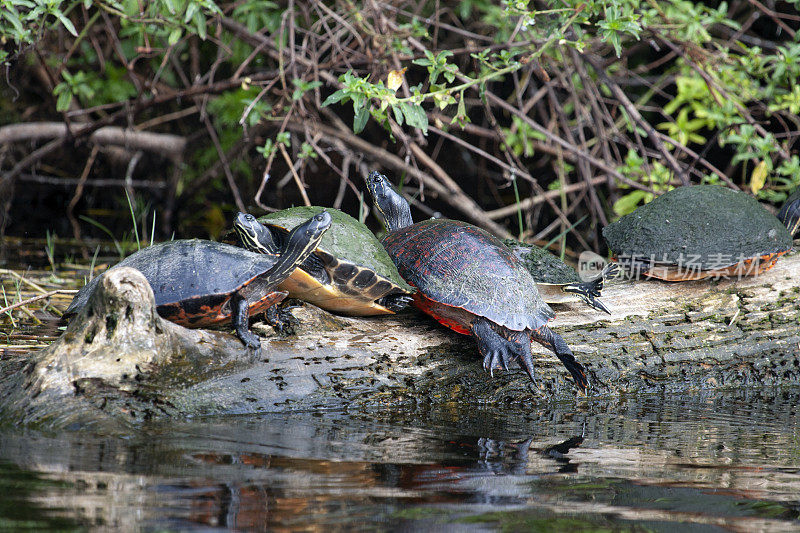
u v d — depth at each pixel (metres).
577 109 15.30
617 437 6.89
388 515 4.50
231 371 7.38
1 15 10.34
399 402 8.14
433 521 4.44
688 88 16.27
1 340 8.77
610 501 4.95
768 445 6.64
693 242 9.44
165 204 21.17
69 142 17.06
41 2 10.17
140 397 6.89
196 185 19.95
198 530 4.16
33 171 19.61
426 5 18.62
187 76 20.55
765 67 15.80
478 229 8.96
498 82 19.45
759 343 9.71
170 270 7.18
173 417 6.95
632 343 9.38
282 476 5.19
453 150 21.06
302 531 4.20
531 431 7.10
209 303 7.11
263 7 14.99
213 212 21.17
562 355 8.08
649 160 19.03
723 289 9.96
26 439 5.97
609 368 9.22
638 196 15.45
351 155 17.05
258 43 15.51
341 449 6.05
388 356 8.23
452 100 10.56
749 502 4.99
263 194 21.00
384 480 5.21
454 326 8.40
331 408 7.74
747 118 13.73
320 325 8.16
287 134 13.31
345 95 10.10
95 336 6.79
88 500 4.56
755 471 5.75
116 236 18.45
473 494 4.98
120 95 18.92
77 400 6.64
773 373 9.80
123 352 6.78
